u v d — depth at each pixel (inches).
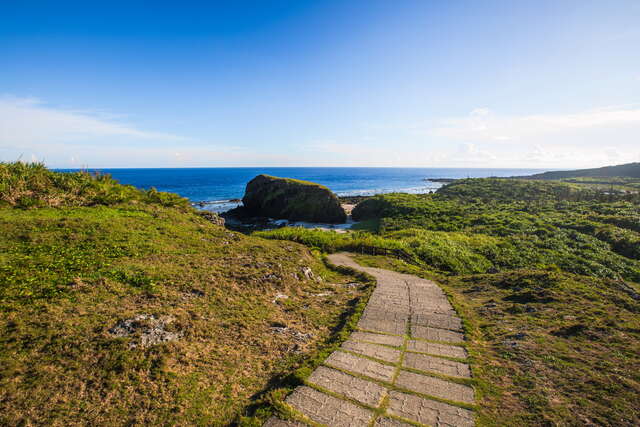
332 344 347.9
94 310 318.3
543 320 396.5
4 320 278.2
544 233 1122.0
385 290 550.9
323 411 238.1
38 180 723.4
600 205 1550.2
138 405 233.3
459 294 554.6
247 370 292.8
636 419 215.3
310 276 600.1
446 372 291.3
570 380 266.1
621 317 390.9
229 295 426.3
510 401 247.0
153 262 470.0
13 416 204.1
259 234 1066.7
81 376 243.9
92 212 680.4
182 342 308.8
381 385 270.8
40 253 428.5
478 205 1803.6
